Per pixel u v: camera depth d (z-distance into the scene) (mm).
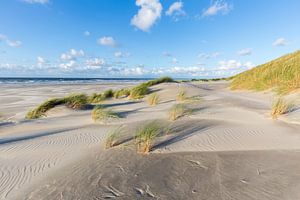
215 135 5297
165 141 5012
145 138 4816
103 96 15656
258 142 4781
